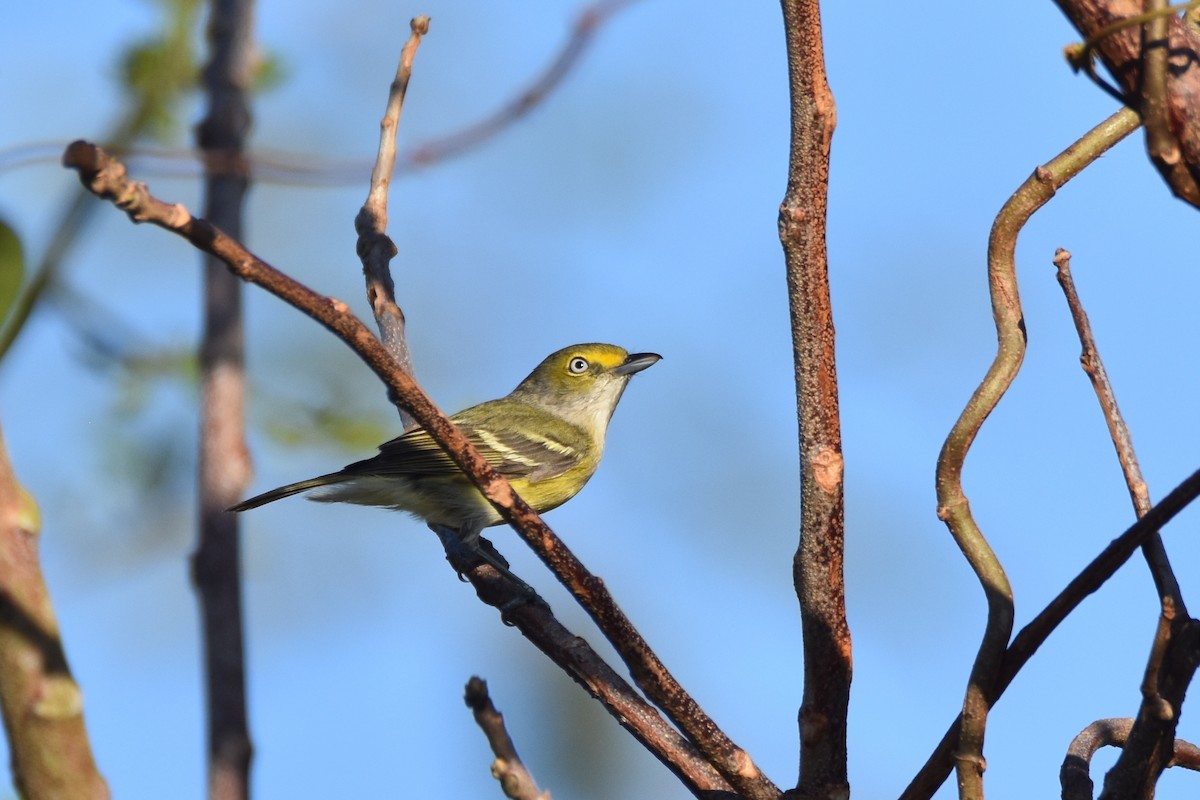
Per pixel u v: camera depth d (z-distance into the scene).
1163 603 5.13
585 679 6.35
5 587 3.76
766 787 5.65
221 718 6.70
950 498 5.55
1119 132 5.74
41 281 8.73
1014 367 5.63
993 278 5.80
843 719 5.73
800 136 5.50
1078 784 6.18
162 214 4.18
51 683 3.75
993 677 5.29
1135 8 4.24
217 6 10.58
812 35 5.41
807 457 5.69
